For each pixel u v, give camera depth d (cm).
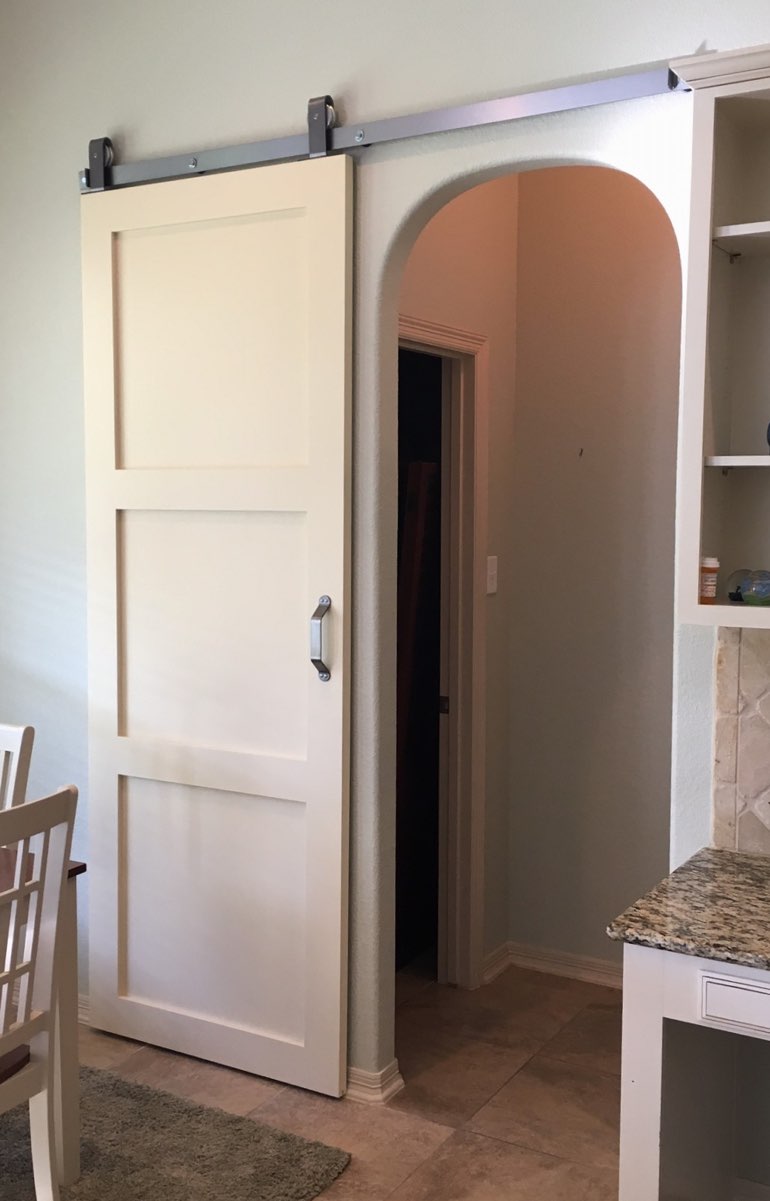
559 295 378
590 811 382
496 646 385
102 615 330
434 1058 329
